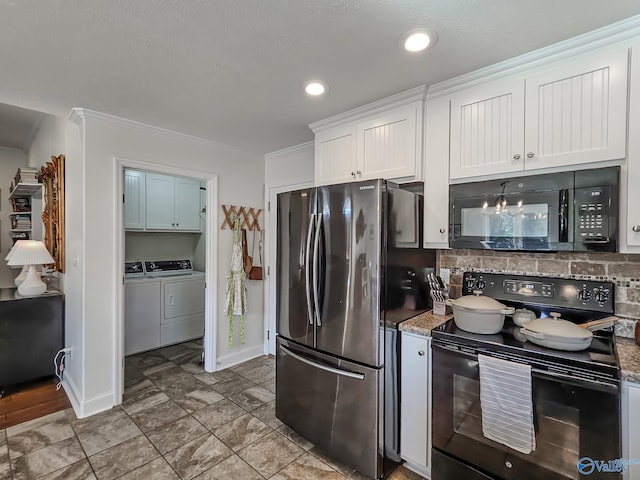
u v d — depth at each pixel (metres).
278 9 1.30
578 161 1.51
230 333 3.40
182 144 2.98
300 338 2.16
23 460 1.94
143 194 4.07
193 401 2.67
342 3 1.26
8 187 4.56
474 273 2.14
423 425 1.79
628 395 1.23
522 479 1.43
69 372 2.87
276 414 2.33
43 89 2.03
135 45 1.55
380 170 2.20
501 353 1.50
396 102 2.11
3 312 2.83
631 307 1.64
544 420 1.37
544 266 1.91
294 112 2.38
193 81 1.92
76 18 1.35
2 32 1.44
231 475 1.85
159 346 3.96
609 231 1.42
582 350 1.43
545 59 1.59
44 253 2.99
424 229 2.06
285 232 2.28
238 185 3.45
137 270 4.24
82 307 2.44
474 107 1.83
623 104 1.40
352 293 1.87
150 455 2.00
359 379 1.83
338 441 1.92
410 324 1.89
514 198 1.68
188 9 1.30
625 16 1.34
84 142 2.41
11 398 2.73
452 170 1.92
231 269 3.39
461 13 1.32
